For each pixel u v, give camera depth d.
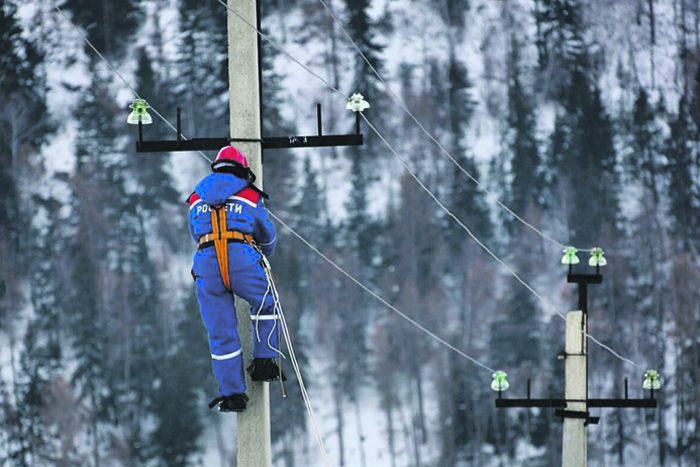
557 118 114.44
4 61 113.06
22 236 98.62
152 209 101.75
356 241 100.31
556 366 90.56
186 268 97.94
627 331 95.62
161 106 113.69
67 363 91.12
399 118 112.75
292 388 85.44
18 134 107.75
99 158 106.56
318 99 114.38
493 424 87.06
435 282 97.19
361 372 90.06
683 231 106.06
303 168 105.69
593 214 106.12
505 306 95.38
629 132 114.75
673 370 92.50
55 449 86.19
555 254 101.69
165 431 85.88
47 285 95.69
